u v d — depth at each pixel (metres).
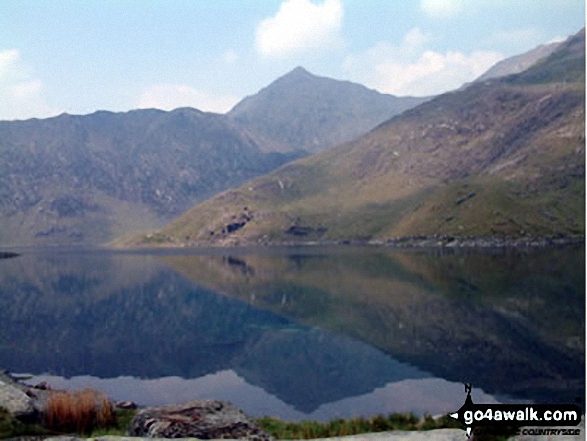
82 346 99.88
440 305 132.62
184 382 73.25
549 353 81.62
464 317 115.25
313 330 111.44
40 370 80.38
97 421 32.38
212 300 163.75
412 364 79.44
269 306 147.50
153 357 90.25
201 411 30.44
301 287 185.62
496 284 168.12
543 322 105.56
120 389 69.25
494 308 124.12
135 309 149.62
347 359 85.00
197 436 27.55
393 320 117.00
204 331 114.81
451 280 185.88
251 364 84.25
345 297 156.00
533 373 71.00
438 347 89.62
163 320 130.62
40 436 27.08
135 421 29.78
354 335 103.88
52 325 124.62
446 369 75.50
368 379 72.25
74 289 199.38
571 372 70.75
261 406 61.38
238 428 28.75
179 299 168.38
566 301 129.50
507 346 87.38
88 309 150.50
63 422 30.92
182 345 100.62
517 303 129.38
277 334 109.25
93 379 74.75
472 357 81.56
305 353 90.88
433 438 22.02
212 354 92.38
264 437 28.66
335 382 71.56
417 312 124.81
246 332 112.31
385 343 95.12
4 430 27.75
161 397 65.06
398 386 68.31
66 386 70.00
